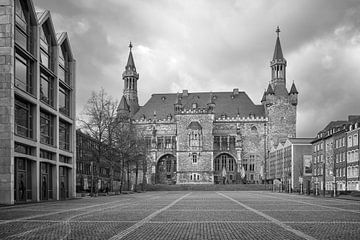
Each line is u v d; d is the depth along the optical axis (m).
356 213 30.72
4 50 41.88
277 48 157.38
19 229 20.16
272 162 148.25
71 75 62.75
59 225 21.97
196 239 17.05
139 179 149.38
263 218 26.34
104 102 71.88
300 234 18.39
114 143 78.69
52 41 55.72
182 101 163.50
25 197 46.22
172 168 155.75
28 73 47.59
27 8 47.66
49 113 53.59
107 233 18.77
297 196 72.50
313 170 111.88
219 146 155.38
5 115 41.53
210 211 32.62
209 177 148.50
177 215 28.61
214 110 157.12
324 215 28.78
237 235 18.22
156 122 157.00
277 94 155.00
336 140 94.38
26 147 46.62
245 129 155.75
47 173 53.09
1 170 41.25
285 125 153.88
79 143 86.69
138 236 17.84
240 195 76.56
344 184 89.06
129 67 168.12
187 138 150.25
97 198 60.66
